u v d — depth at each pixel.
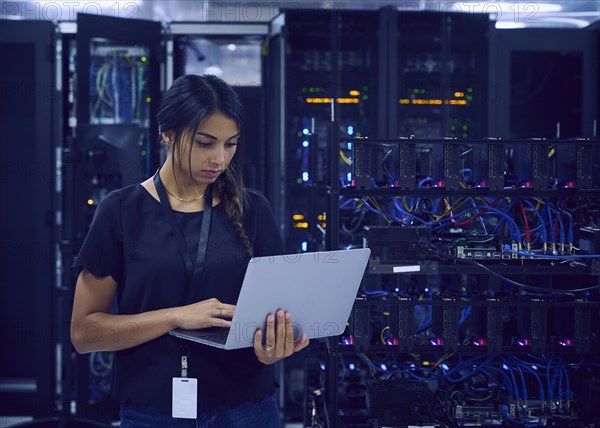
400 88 3.96
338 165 2.51
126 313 1.47
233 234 1.51
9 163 4.17
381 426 2.55
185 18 4.14
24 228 4.18
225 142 1.41
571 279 2.78
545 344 2.51
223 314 1.40
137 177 3.72
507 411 2.61
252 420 1.50
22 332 4.17
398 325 2.59
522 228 2.79
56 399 3.93
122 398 1.48
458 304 2.51
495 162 2.50
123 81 3.99
